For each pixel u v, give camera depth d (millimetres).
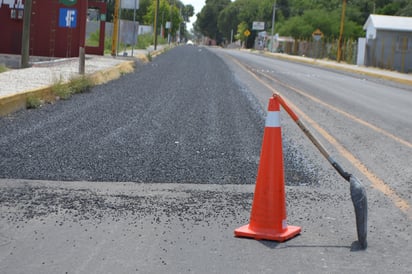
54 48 30125
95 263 4785
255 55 70625
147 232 5586
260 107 15367
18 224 5711
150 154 8977
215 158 8930
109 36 51812
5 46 29500
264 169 5527
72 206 6340
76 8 29875
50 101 14102
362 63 55125
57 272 4590
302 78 30594
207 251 5129
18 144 9203
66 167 7973
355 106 17656
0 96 12094
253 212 5562
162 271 4648
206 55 52219
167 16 106500
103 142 9664
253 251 5160
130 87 18531
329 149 10070
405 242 5492
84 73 18906
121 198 6715
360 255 5109
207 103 15617
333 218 6203
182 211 6293
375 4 102438
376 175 8250
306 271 4719
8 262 4781
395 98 21953
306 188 7426
